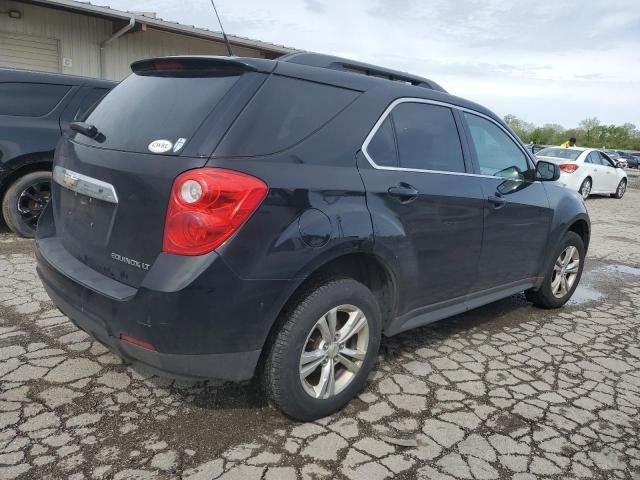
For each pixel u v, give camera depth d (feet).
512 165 13.69
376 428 9.18
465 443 8.93
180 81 9.07
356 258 9.71
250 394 9.98
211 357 7.82
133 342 7.79
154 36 41.22
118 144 8.67
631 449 9.13
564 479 8.21
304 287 8.84
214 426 8.89
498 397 10.58
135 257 7.97
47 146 19.22
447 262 11.22
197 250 7.44
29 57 36.06
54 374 10.23
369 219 9.16
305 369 8.85
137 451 8.13
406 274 10.19
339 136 9.18
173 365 7.76
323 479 7.79
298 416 9.00
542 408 10.28
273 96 8.48
